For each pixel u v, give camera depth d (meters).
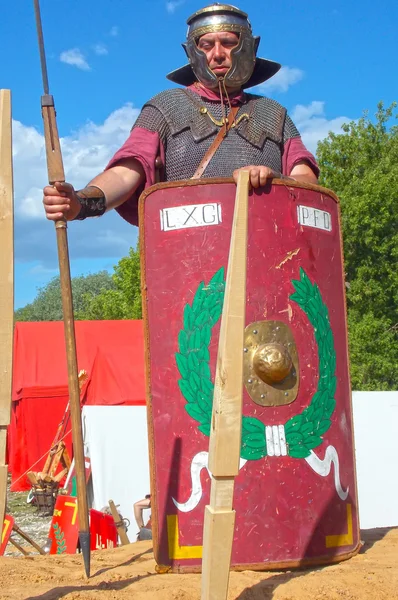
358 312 23.97
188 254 3.38
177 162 3.90
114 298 36.31
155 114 3.91
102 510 9.28
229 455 2.23
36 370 17.19
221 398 2.22
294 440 3.29
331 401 3.45
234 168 3.87
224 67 3.91
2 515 2.48
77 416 3.12
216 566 2.27
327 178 26.48
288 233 3.42
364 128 27.12
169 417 3.31
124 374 16.53
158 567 3.22
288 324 3.33
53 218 3.18
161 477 3.28
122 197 3.73
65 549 7.01
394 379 22.80
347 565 3.30
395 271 23.98
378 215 23.98
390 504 9.71
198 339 3.33
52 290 81.38
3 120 2.52
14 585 3.10
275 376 3.21
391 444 9.78
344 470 3.47
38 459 16.62
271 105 4.09
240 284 2.25
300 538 3.25
